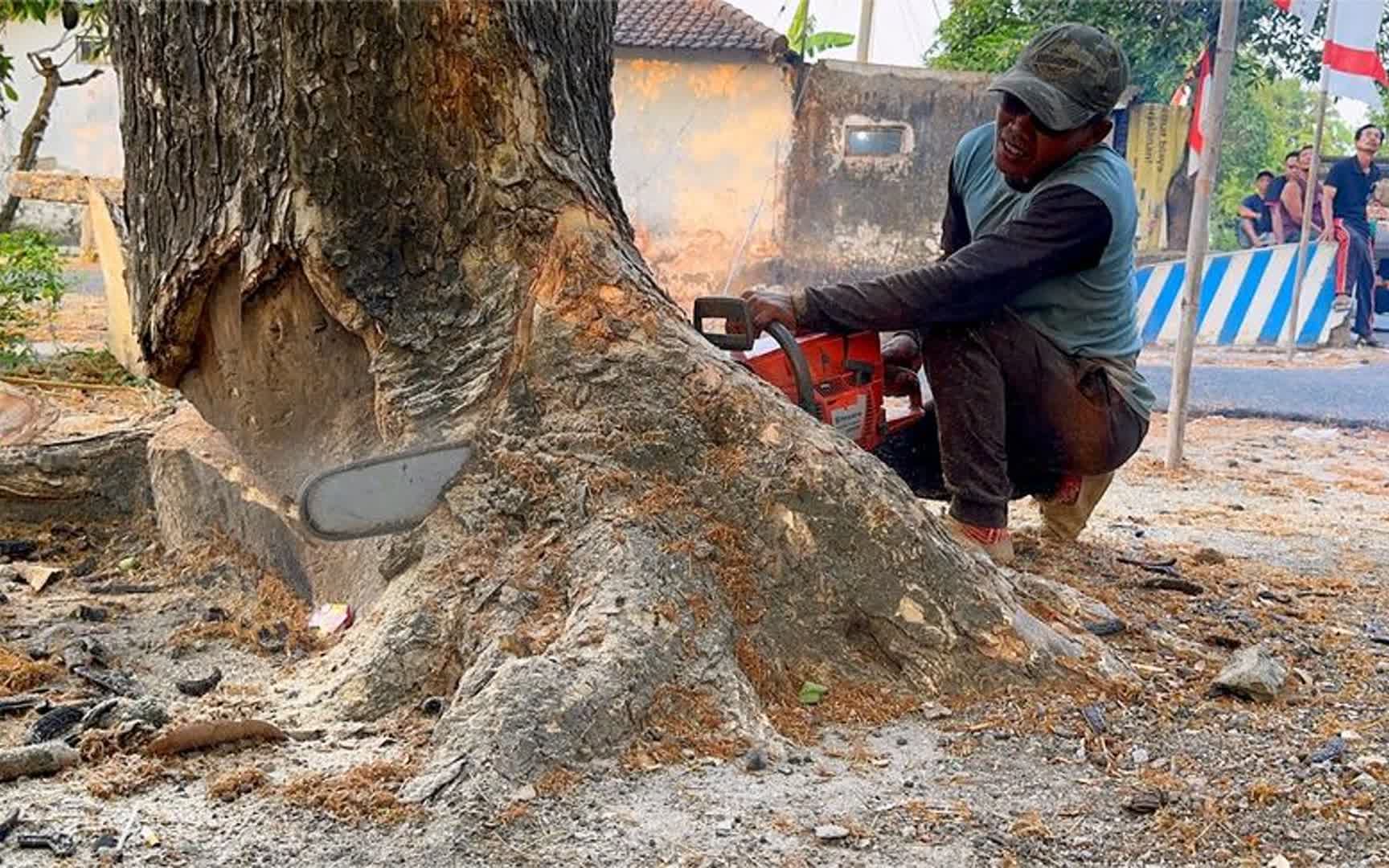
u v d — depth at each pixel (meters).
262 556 3.79
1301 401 9.88
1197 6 17.66
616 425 3.13
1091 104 3.55
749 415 3.13
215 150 3.44
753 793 2.48
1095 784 2.61
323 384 3.59
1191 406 9.70
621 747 2.59
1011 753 2.73
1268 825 2.45
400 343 3.32
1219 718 2.96
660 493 3.06
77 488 4.39
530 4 3.37
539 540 3.04
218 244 3.49
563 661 2.64
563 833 2.29
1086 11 18.27
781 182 15.66
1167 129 16.56
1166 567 4.33
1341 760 2.73
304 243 3.32
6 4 9.55
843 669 2.98
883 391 3.83
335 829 2.28
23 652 3.29
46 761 2.49
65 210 19.42
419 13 3.22
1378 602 4.13
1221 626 3.69
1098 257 3.65
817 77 15.49
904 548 3.02
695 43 15.14
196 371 3.86
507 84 3.33
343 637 3.15
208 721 2.71
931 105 15.60
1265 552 4.97
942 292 3.49
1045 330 3.77
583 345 3.22
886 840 2.33
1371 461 7.71
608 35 3.71
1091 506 4.42
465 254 3.36
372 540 3.29
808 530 3.03
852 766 2.64
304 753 2.62
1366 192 13.23
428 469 3.10
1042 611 3.34
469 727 2.48
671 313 3.35
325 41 3.22
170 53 3.44
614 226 3.48
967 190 4.12
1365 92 8.67
